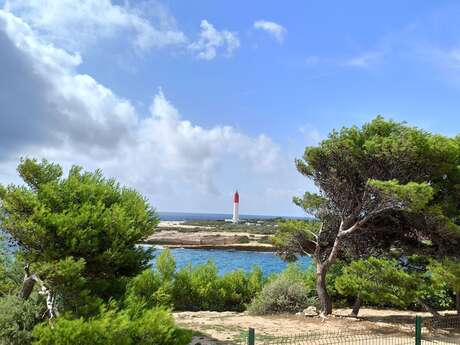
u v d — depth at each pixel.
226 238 71.38
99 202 11.19
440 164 16.89
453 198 17.73
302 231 20.42
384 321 18.39
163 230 98.25
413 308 22.41
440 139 16.64
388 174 17.47
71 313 10.28
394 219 18.25
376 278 16.77
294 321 17.47
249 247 66.19
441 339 15.04
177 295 21.19
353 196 18.64
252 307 19.97
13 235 10.71
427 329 16.69
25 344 10.37
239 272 24.03
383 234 19.53
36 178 11.78
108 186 12.30
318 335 14.48
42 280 10.84
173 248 67.56
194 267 23.84
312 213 20.08
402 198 15.80
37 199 11.01
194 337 14.02
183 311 21.16
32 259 10.77
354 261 17.89
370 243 19.73
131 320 10.13
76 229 10.68
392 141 16.44
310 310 18.89
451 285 16.08
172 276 21.08
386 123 18.17
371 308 22.88
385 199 16.75
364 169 17.70
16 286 12.12
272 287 20.38
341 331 15.14
